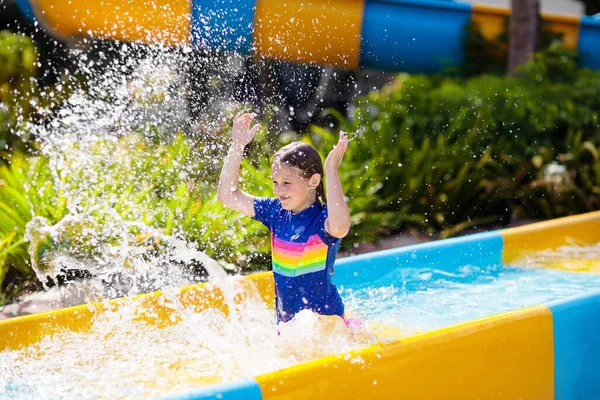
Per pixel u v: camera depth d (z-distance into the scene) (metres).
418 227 7.30
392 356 2.80
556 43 9.94
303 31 7.98
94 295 4.85
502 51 10.53
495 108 8.20
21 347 3.52
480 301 4.35
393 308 4.20
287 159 3.34
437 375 2.90
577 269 5.11
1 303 5.03
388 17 9.36
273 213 3.56
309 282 3.37
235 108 6.61
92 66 7.07
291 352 3.34
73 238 5.35
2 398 3.00
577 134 7.92
